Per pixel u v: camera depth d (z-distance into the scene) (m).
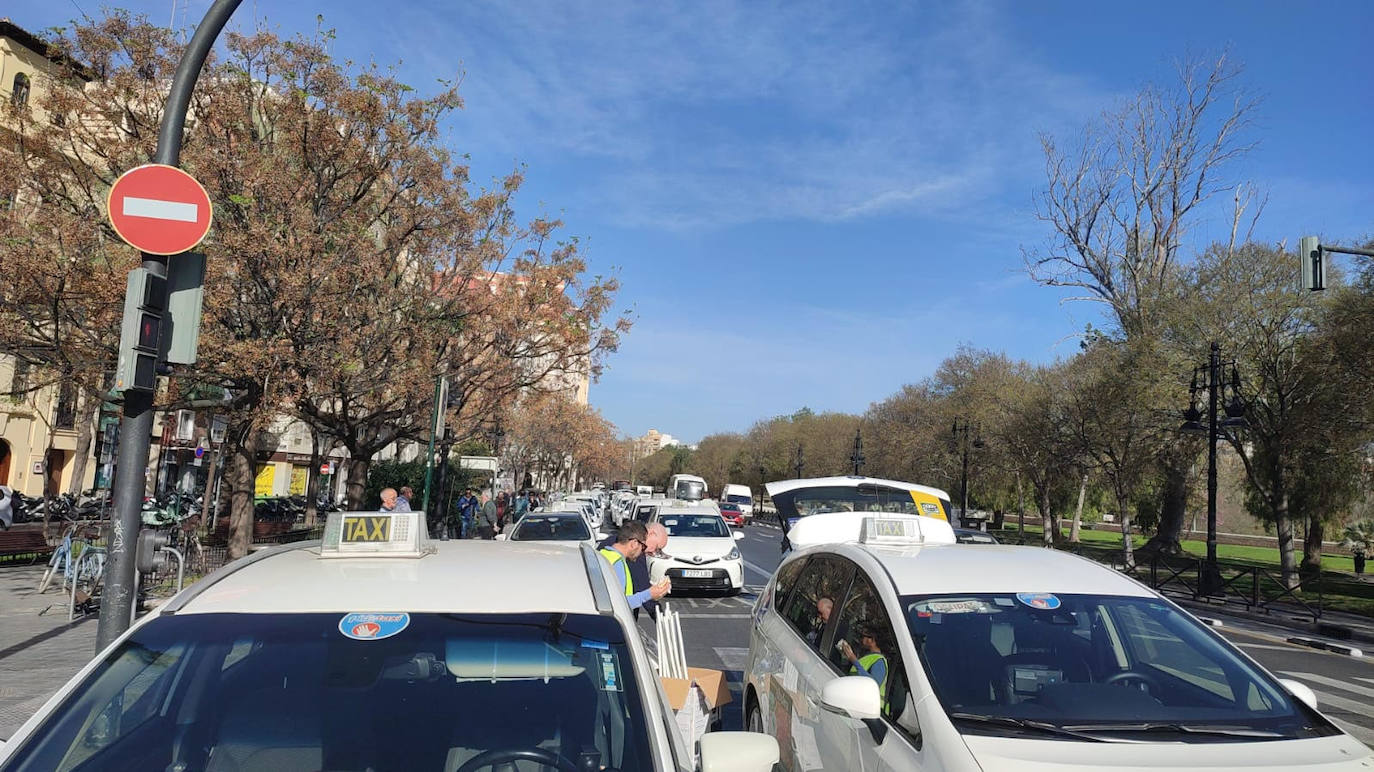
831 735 4.19
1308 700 3.88
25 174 15.47
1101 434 32.88
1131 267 37.44
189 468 33.72
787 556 6.32
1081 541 54.91
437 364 19.41
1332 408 24.75
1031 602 4.28
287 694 2.61
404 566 3.28
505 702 2.65
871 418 65.12
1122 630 4.21
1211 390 25.55
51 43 15.97
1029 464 40.03
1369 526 41.03
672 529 17.25
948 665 3.82
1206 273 30.66
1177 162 36.81
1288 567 26.89
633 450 168.25
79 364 15.24
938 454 49.88
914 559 4.72
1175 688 3.91
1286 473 29.22
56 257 14.43
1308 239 15.34
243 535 18.25
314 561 3.36
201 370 15.45
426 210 18.23
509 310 20.34
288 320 15.81
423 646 2.77
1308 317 27.06
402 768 2.46
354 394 18.14
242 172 15.12
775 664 5.34
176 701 2.60
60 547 14.37
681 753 2.59
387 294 18.14
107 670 2.68
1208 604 23.34
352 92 16.84
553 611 2.98
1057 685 3.78
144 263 6.86
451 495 35.50
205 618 2.86
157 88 16.23
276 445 48.69
